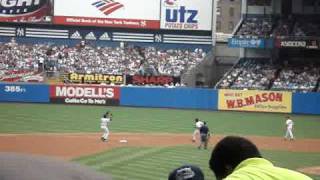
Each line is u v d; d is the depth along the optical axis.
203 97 81.69
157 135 52.94
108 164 35.69
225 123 65.25
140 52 98.38
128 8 100.06
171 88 82.06
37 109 73.06
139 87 82.56
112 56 96.62
